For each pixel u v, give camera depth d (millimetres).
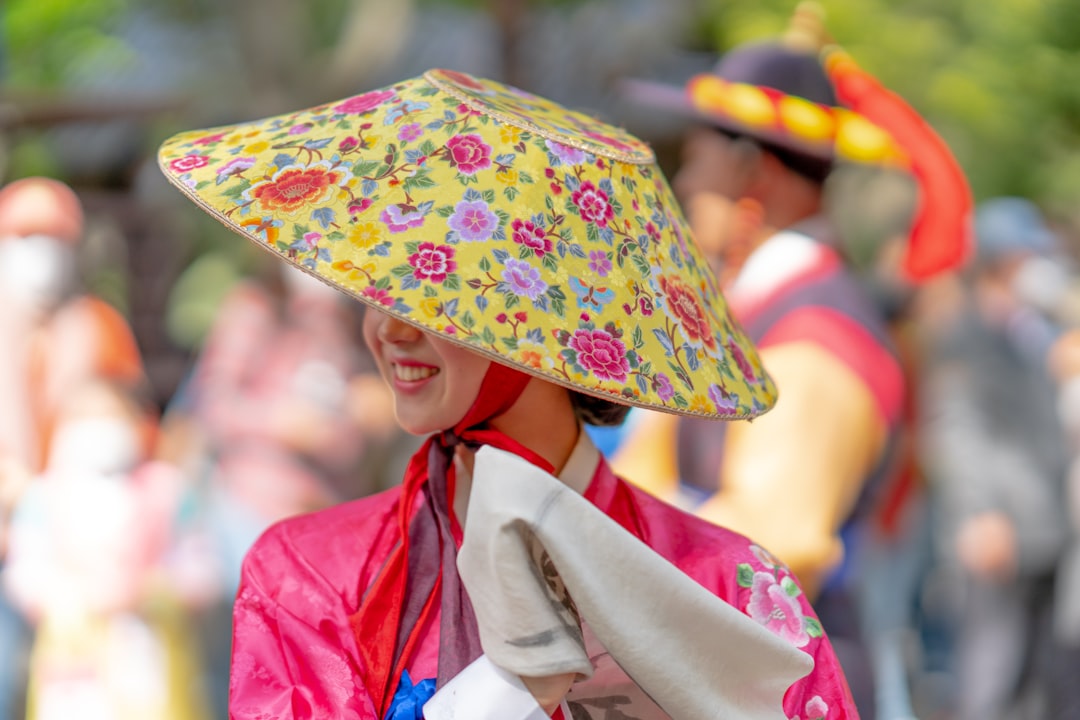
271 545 4855
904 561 13367
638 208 4637
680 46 23750
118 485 10797
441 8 26859
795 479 7742
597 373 4227
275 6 21688
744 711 4375
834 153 8773
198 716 11336
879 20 24547
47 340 10758
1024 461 14047
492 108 4566
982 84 25219
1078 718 13805
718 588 4797
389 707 4457
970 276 14586
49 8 19656
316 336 12953
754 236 8797
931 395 14375
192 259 23125
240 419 12609
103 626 10773
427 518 4770
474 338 4113
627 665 4234
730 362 4703
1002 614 14156
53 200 10898
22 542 10664
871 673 8125
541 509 4176
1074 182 25766
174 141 4734
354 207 4293
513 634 4168
